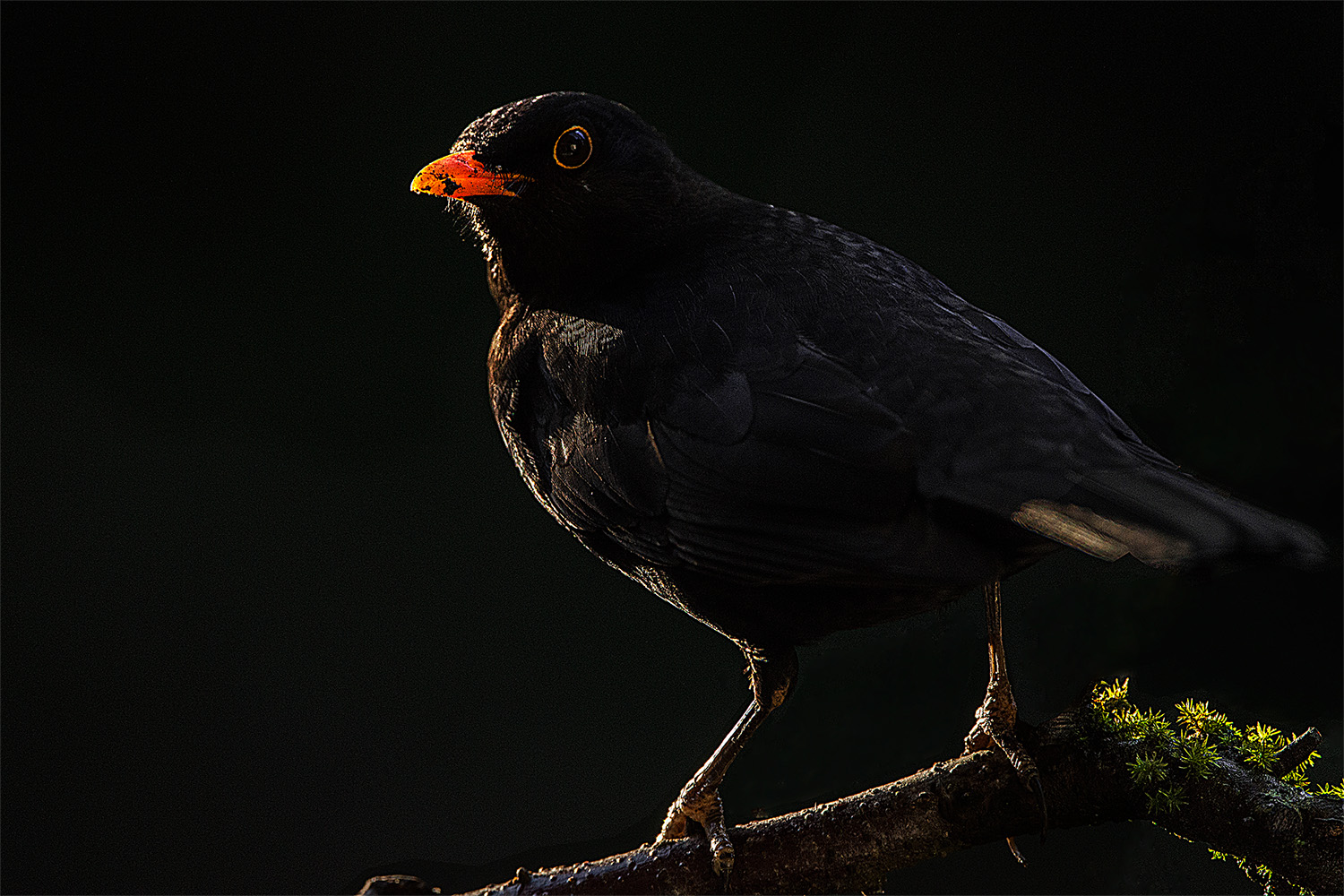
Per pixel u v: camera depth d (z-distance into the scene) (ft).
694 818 17.01
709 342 17.03
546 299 17.16
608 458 17.06
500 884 16.98
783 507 16.98
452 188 17.12
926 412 16.96
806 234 17.11
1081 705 16.98
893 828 16.96
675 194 17.13
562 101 17.12
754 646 17.06
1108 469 16.90
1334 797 16.92
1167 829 16.94
